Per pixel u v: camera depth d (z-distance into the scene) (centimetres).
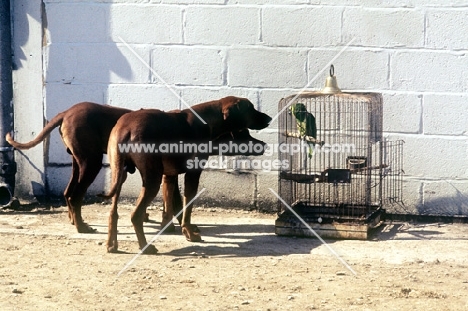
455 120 649
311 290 522
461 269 557
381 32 652
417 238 616
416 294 516
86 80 685
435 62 648
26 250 584
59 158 690
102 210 677
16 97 690
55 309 497
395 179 657
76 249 588
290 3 659
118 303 504
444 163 652
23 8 685
